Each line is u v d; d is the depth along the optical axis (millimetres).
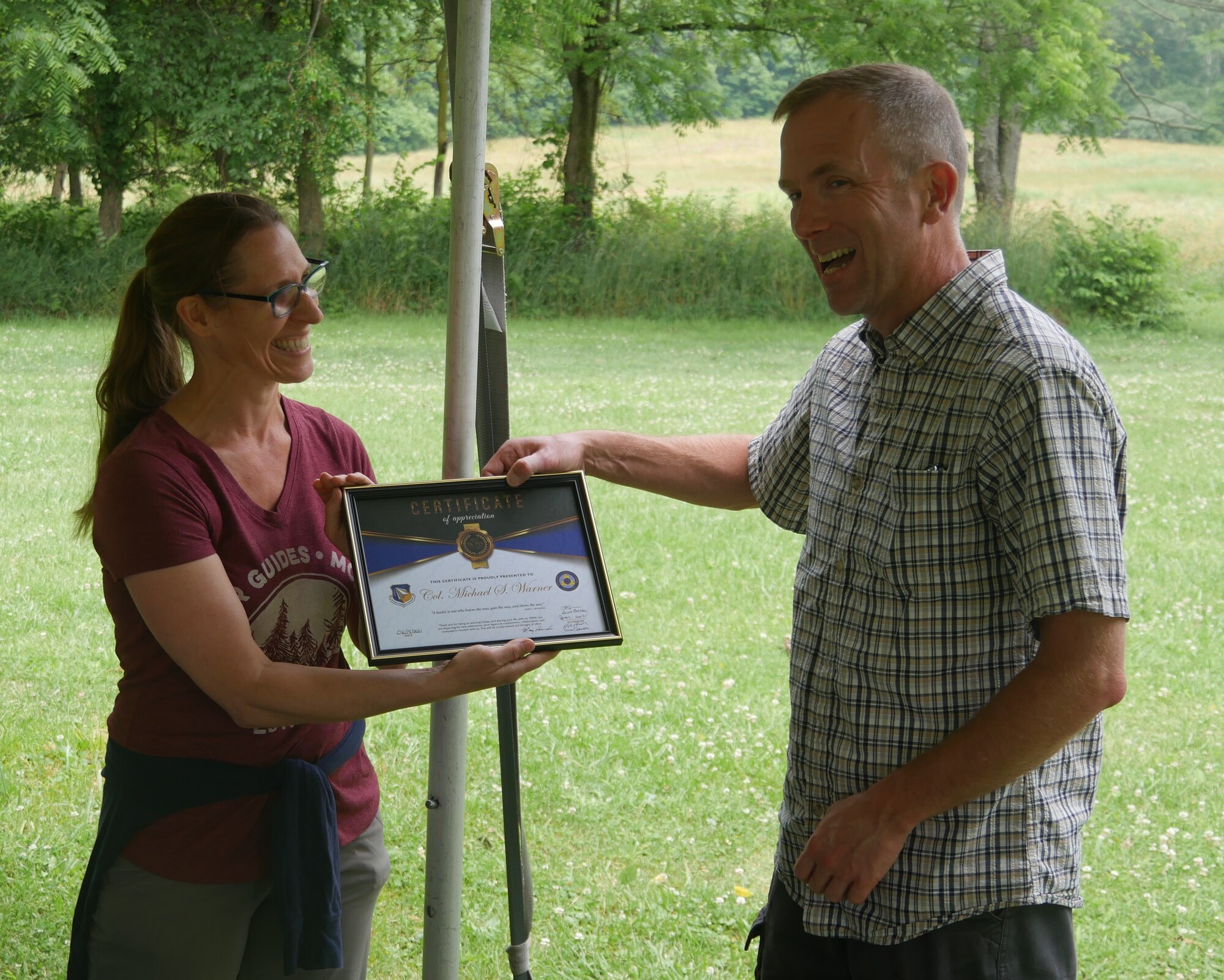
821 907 1886
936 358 1744
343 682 1701
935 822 1775
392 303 18469
